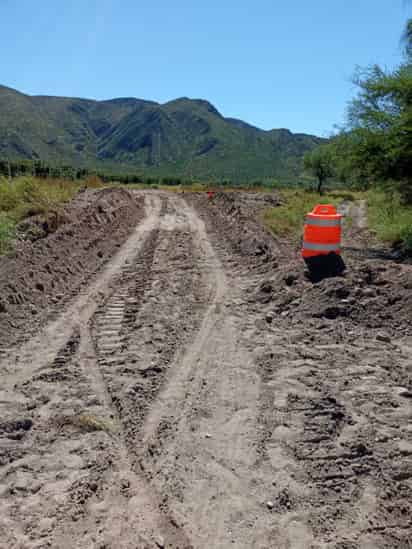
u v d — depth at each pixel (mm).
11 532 2883
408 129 12602
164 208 26203
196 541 2863
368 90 13977
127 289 8773
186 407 4414
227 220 19016
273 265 9781
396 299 6863
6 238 9547
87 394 4648
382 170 14133
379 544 2828
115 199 21938
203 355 5602
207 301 7918
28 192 14469
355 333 6227
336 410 4309
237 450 3754
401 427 4059
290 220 19062
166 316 7043
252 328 6523
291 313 7055
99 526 2959
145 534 2902
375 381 4922
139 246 13719
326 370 5180
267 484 3355
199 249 13344
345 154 14641
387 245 14414
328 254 8375
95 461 3590
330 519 3029
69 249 11156
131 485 3350
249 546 2826
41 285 8234
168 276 9773
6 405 4418
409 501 3182
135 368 5215
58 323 6816
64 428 4043
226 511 3105
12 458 3604
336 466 3537
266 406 4418
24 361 5453
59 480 3371
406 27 14203
